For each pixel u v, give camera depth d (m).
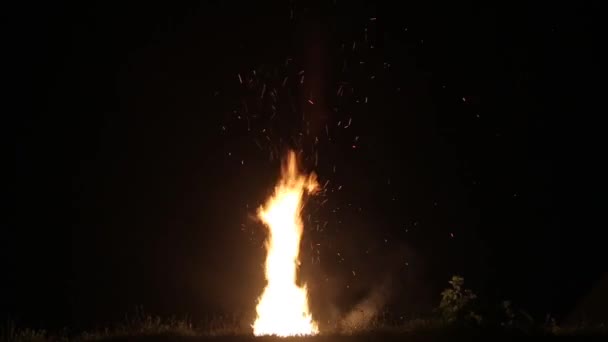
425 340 10.33
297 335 10.62
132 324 11.61
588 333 10.98
